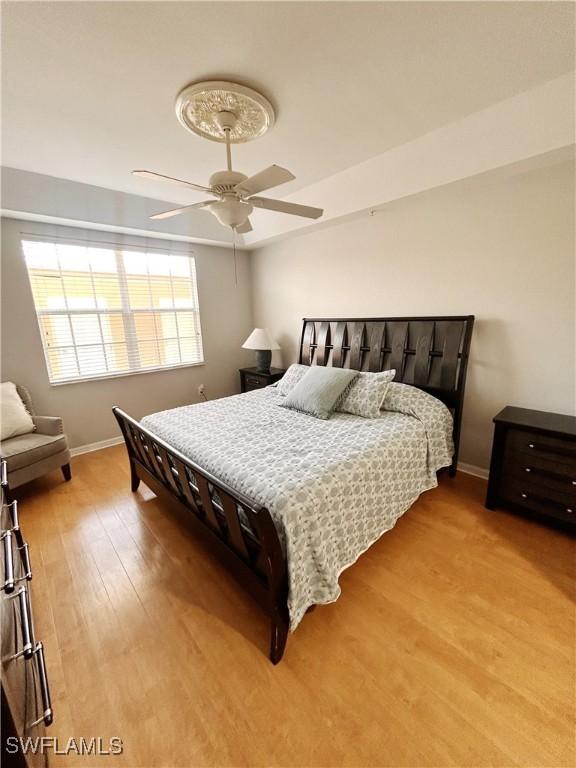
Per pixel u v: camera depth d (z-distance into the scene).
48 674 1.33
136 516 2.37
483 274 2.48
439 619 1.51
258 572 1.44
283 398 2.89
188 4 1.15
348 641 1.43
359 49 1.37
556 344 2.25
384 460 1.86
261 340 3.95
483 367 2.59
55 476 2.96
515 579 1.72
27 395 2.95
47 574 1.84
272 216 3.48
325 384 2.60
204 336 4.28
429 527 2.15
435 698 1.21
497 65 1.48
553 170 2.09
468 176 2.16
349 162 2.41
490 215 2.38
